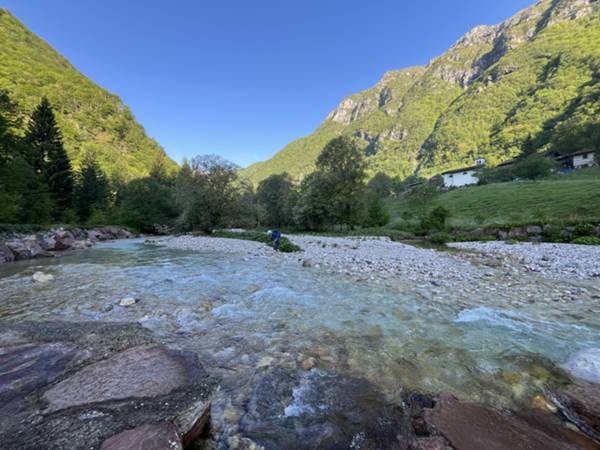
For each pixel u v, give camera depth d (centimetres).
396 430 259
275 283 849
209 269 1083
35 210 2662
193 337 470
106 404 237
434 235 2441
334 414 285
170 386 268
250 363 386
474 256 1392
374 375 357
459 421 261
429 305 637
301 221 3938
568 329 501
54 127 3888
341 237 2769
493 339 462
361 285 820
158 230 4238
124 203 4447
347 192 3303
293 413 287
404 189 8312
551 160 5666
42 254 1460
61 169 3831
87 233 2777
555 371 363
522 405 293
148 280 894
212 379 286
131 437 199
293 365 381
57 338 390
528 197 3794
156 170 7244
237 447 243
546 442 237
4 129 2694
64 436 200
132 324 483
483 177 6625
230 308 622
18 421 215
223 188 3250
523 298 686
